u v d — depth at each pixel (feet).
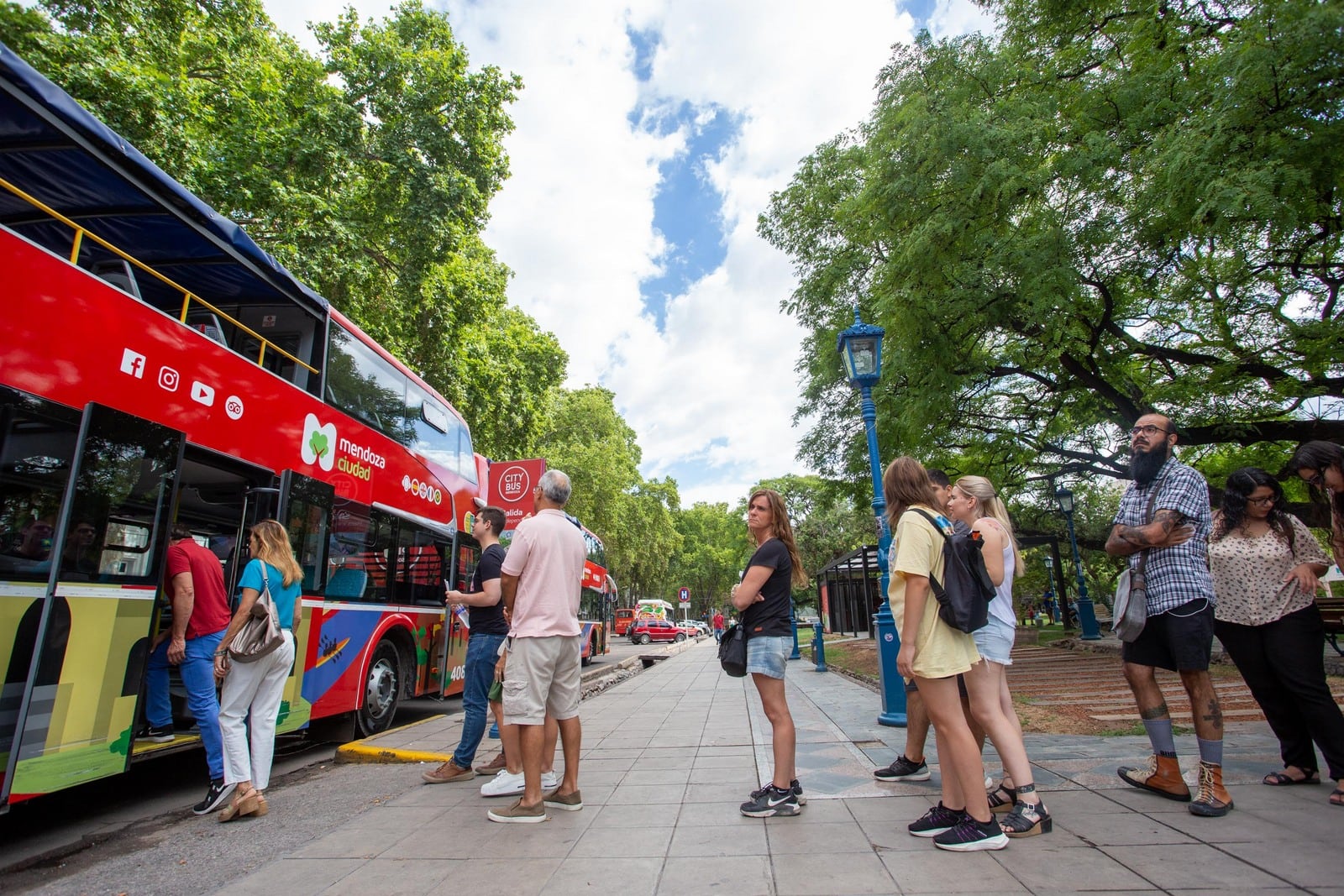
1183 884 9.07
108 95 32.12
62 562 13.96
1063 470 54.19
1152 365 41.37
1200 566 12.67
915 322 35.99
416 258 45.32
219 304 23.70
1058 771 15.17
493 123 48.01
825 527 156.76
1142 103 30.81
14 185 16.88
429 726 27.02
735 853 11.13
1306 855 9.84
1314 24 21.45
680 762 18.42
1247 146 24.80
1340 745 12.23
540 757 13.60
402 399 30.35
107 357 15.46
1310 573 13.03
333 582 23.99
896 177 35.70
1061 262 30.19
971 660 11.37
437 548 32.81
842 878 9.89
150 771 22.43
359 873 10.98
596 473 126.52
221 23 45.57
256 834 14.14
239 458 19.63
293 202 39.68
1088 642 53.93
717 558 274.57
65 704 13.83
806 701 30.91
